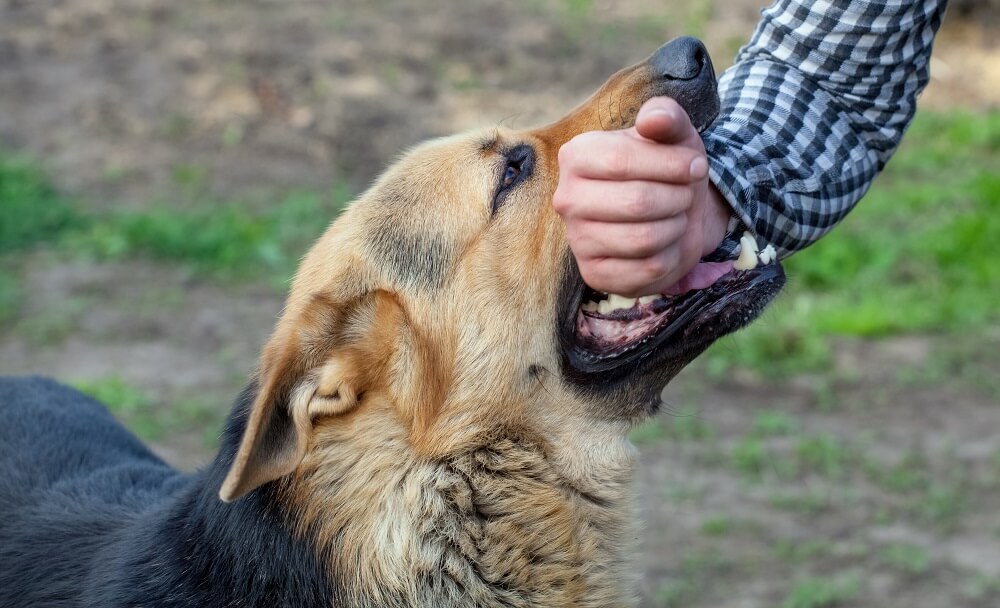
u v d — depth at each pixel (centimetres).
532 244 118
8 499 124
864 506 172
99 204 281
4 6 392
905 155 340
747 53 121
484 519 115
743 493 174
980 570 159
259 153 312
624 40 411
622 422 120
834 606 153
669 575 159
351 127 328
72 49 364
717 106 116
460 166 119
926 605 154
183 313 232
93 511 121
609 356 117
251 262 259
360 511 113
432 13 426
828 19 116
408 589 113
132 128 319
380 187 120
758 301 115
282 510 112
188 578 112
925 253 269
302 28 397
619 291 105
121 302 236
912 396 206
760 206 114
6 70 346
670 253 103
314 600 112
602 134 102
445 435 115
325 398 112
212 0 419
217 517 112
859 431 193
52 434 131
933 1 115
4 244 258
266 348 113
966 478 177
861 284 257
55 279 245
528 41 404
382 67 370
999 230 275
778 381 212
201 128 322
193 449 177
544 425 118
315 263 118
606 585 119
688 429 192
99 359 210
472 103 350
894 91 117
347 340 114
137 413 187
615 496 120
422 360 115
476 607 114
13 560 119
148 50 367
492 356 117
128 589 113
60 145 308
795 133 116
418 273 116
